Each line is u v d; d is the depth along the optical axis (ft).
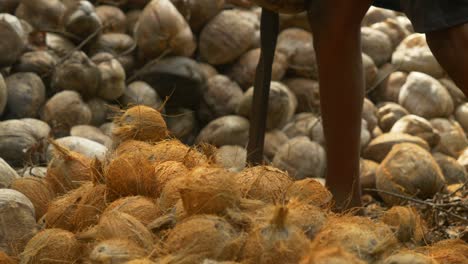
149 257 8.46
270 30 14.06
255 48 26.11
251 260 8.15
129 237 9.00
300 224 8.98
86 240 9.43
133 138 12.86
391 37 28.35
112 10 25.71
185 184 8.99
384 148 24.00
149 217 9.80
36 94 22.77
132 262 8.05
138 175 10.60
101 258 8.36
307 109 25.85
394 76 27.58
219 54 25.36
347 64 12.49
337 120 12.73
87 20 24.11
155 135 12.96
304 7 13.07
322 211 9.67
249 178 10.18
